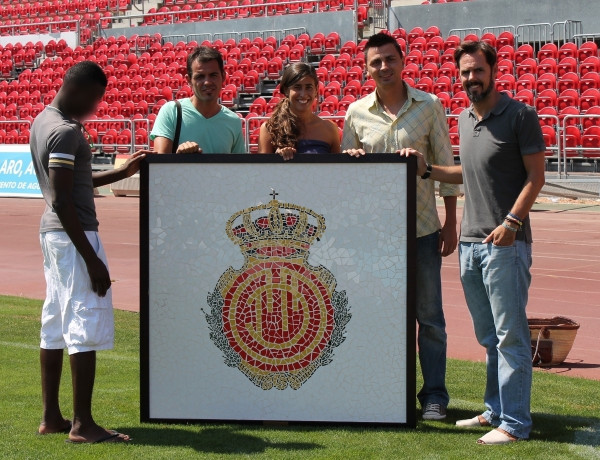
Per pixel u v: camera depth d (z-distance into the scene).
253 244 4.93
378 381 4.90
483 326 4.96
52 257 4.67
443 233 5.31
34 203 19.81
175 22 31.14
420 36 24.31
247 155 4.91
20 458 4.37
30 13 35.69
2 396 5.58
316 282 4.91
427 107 5.25
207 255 4.95
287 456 4.39
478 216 4.79
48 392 4.84
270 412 4.96
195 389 4.98
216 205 4.94
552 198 17.98
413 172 4.84
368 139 5.30
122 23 32.75
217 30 28.72
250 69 26.02
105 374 6.20
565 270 11.05
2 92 29.52
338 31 26.16
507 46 22.36
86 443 4.62
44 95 28.62
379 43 5.17
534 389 5.87
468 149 4.79
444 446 4.57
